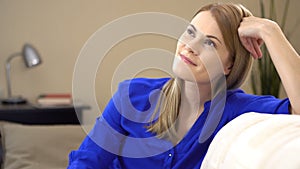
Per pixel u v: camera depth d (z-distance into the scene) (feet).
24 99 10.10
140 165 3.24
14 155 8.00
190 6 10.94
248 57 3.18
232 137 1.86
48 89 10.71
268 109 3.17
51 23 10.54
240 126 1.97
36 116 9.50
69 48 10.66
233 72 3.17
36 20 10.48
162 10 10.89
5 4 10.32
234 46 3.03
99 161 3.21
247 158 1.59
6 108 9.35
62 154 8.16
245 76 3.27
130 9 10.77
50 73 10.67
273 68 10.51
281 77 3.23
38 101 9.73
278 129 1.70
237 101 3.25
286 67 3.20
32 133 8.32
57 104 9.73
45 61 10.61
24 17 10.42
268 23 3.27
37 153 8.07
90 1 10.62
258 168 1.48
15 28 10.41
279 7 11.60
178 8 10.92
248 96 3.34
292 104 3.14
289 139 1.55
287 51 3.25
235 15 3.06
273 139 1.61
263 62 10.62
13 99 9.95
